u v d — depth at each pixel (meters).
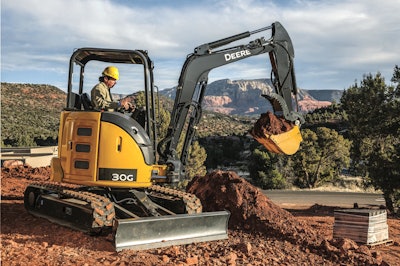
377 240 12.98
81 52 9.64
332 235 13.62
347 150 59.56
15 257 7.04
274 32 12.12
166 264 7.35
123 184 9.03
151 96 9.43
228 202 12.62
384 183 25.98
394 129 27.03
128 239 8.04
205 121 168.50
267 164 60.78
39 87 123.56
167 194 10.48
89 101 9.91
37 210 10.50
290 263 9.08
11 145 62.16
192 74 10.43
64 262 7.00
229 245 9.20
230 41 11.20
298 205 33.72
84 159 9.08
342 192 51.31
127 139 8.99
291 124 11.65
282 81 12.22
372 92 28.27
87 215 8.75
